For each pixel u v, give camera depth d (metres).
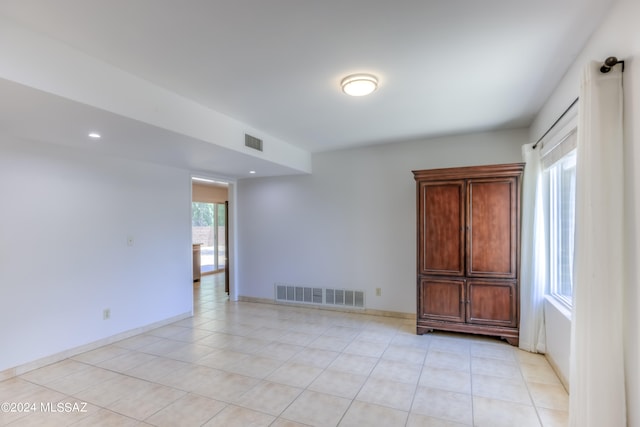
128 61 2.25
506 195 3.54
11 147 2.94
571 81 2.36
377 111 3.29
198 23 1.83
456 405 2.44
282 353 3.42
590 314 1.67
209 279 8.07
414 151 4.51
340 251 5.02
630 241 1.56
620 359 1.59
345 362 3.19
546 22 1.86
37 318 3.10
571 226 2.81
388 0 1.65
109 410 2.41
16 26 1.81
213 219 9.11
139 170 4.11
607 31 1.77
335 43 2.06
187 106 2.92
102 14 1.73
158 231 4.35
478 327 3.66
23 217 3.01
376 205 4.77
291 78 2.54
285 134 4.11
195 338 3.88
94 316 3.57
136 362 3.22
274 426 2.21
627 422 1.58
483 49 2.14
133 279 4.00
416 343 3.65
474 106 3.18
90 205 3.56
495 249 3.59
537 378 2.82
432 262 3.84
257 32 1.92
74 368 3.09
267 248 5.57
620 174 1.61
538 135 3.37
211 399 2.54
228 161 4.13
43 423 2.26
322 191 5.14
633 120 1.53
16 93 1.94
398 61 2.30
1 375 2.84
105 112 2.29
